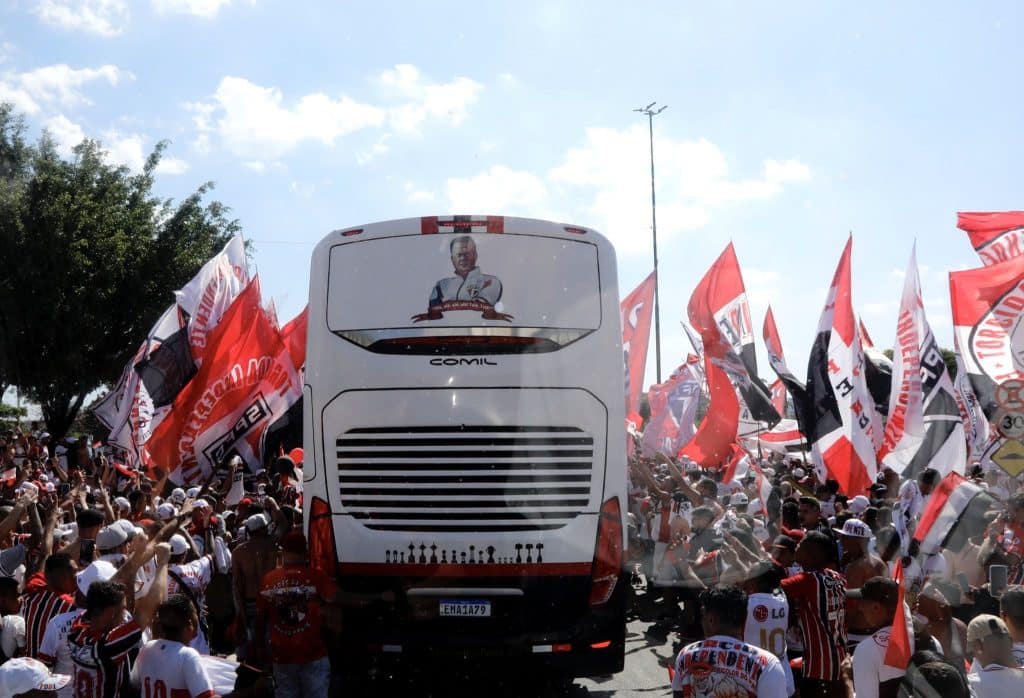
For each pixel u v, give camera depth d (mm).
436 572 8391
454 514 8445
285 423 12789
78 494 9336
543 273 8781
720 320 15094
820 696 6656
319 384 8742
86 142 31484
